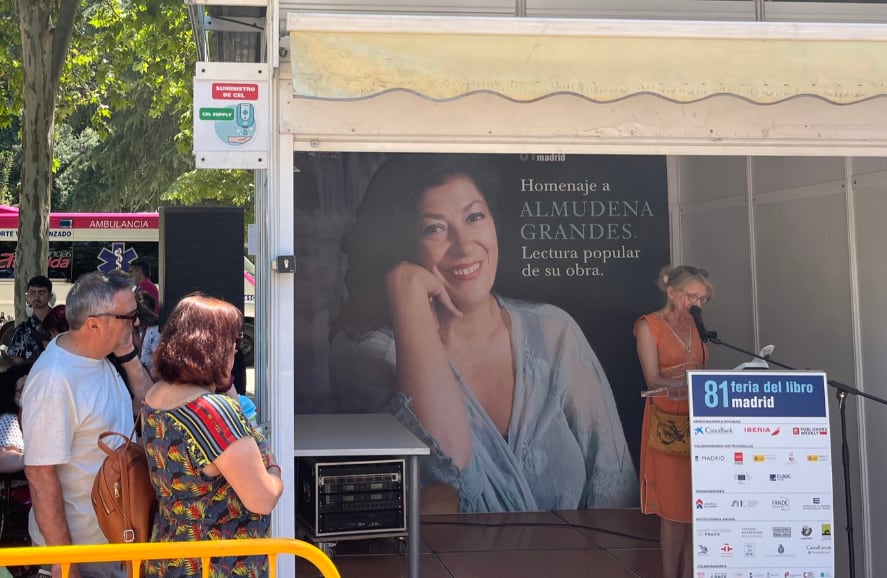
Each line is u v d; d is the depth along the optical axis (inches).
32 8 378.9
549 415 270.5
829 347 212.8
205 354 99.4
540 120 157.0
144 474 105.7
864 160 200.1
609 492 271.7
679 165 280.4
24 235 384.8
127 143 879.7
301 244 262.7
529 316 271.7
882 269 195.6
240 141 149.3
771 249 235.0
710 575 163.8
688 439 179.0
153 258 569.3
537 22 137.9
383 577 209.9
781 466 165.6
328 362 262.7
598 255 276.1
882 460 196.5
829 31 142.3
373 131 152.9
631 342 275.6
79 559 91.1
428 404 265.4
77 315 113.4
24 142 385.1
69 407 111.9
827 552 165.0
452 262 268.2
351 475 184.1
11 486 225.6
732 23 141.2
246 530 99.3
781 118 161.9
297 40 134.2
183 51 454.6
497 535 244.4
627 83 140.3
